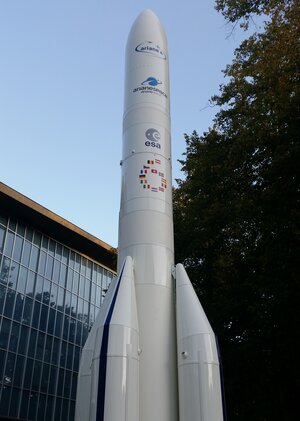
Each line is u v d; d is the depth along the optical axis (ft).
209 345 24.71
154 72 36.11
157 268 28.27
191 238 51.44
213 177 50.49
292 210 38.58
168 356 25.64
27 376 91.71
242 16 54.34
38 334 96.89
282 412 40.65
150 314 26.61
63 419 98.53
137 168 31.63
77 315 110.11
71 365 104.58
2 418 83.92
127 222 30.17
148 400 24.02
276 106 43.80
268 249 40.63
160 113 34.45
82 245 112.68
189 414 23.17
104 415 21.86
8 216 96.43
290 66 44.78
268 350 42.09
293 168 41.11
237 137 49.11
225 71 55.36
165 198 31.19
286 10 50.14
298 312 38.01
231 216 46.57
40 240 103.81
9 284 92.22
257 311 40.47
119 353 23.26
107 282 124.47
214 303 45.24
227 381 43.70
